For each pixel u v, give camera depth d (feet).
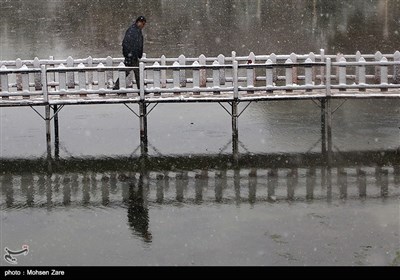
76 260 51.16
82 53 130.11
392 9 186.19
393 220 56.49
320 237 53.88
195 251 52.16
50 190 63.93
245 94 76.64
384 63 75.77
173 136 78.69
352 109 88.63
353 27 157.38
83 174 67.67
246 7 199.31
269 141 76.28
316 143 75.20
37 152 73.82
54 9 200.13
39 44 140.67
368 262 49.83
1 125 84.33
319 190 62.90
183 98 74.64
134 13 188.44
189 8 197.77
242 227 55.93
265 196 61.87
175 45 137.69
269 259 50.67
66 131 81.41
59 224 57.11
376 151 72.33
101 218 58.13
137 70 75.87
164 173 67.62
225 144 75.46
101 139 78.02
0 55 128.77
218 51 130.82
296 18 174.40
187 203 60.75
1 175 67.51
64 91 75.10
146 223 57.06
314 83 82.79
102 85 75.92
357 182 64.44
